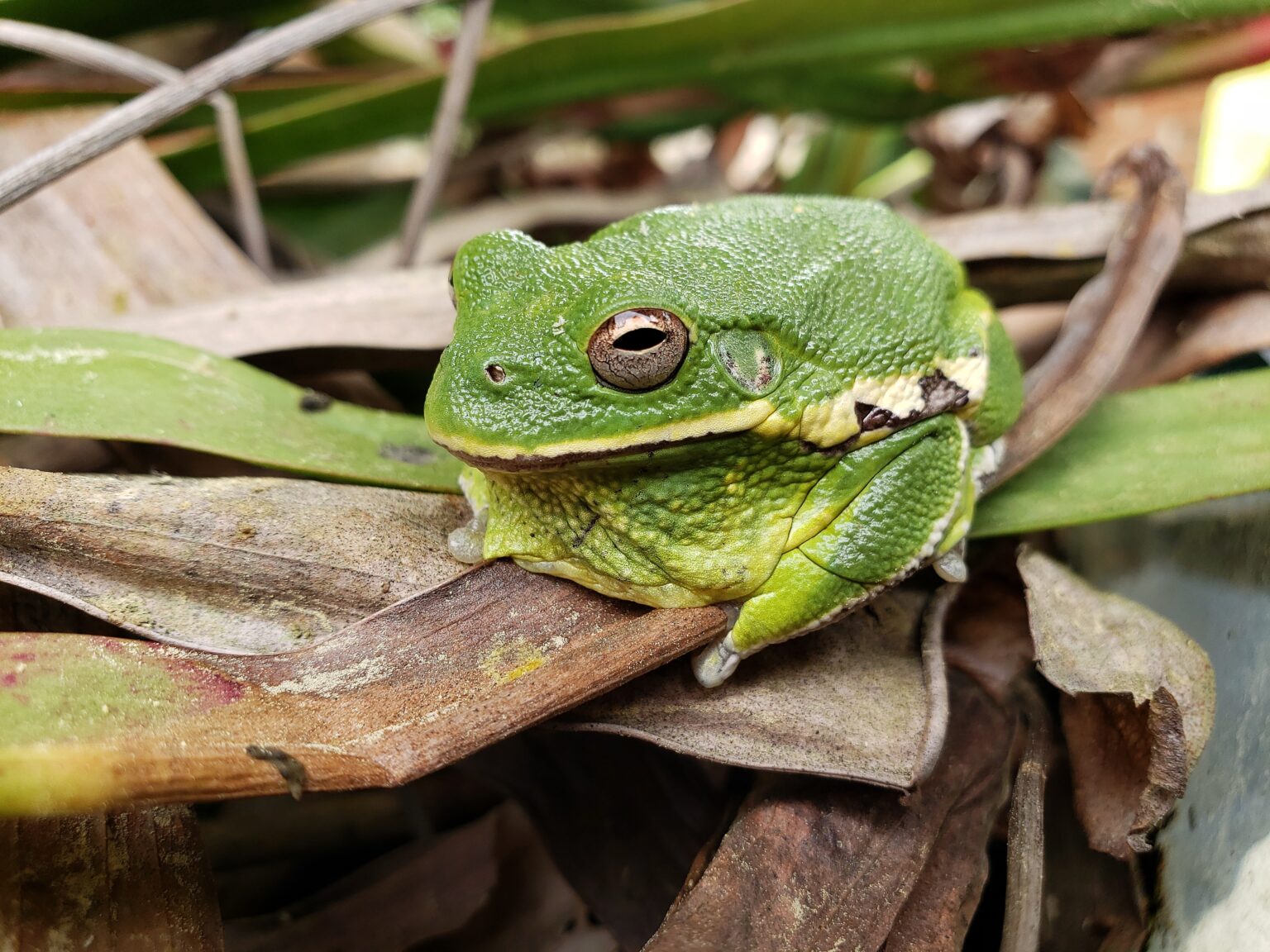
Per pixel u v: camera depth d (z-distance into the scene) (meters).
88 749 0.17
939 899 0.19
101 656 0.18
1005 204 0.34
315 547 0.19
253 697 0.18
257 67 0.22
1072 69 0.30
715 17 0.27
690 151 0.50
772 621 0.19
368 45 0.34
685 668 0.20
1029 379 0.22
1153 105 0.45
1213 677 0.20
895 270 0.20
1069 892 0.20
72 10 0.25
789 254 0.20
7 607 0.19
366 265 0.32
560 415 0.19
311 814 0.22
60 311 0.23
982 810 0.20
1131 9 0.26
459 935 0.21
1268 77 0.44
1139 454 0.22
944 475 0.20
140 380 0.21
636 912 0.20
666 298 0.19
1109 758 0.20
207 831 0.21
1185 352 0.24
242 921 0.20
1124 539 0.23
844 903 0.19
